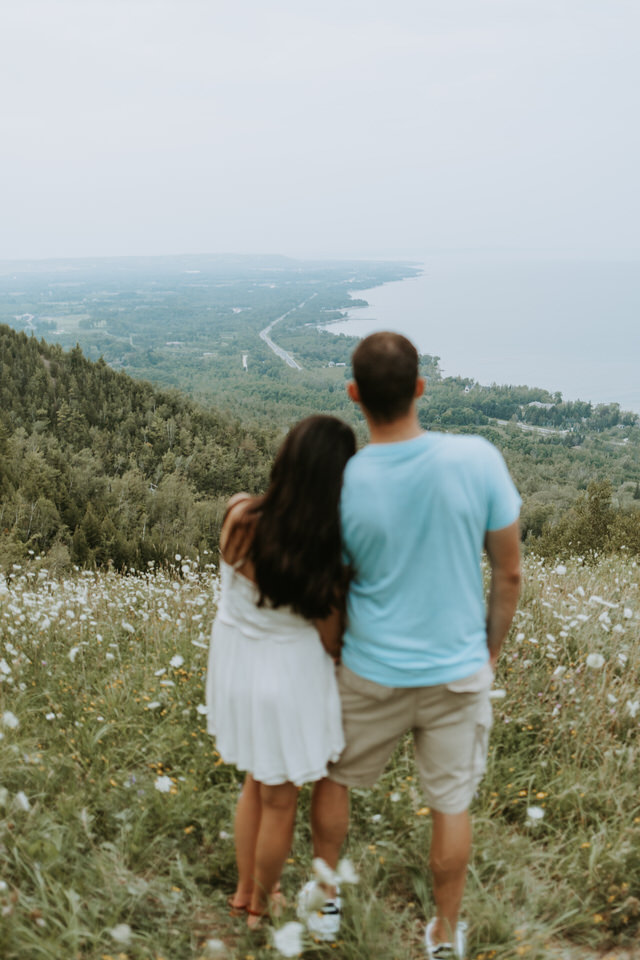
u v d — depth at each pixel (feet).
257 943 6.66
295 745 6.37
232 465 348.38
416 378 5.87
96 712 10.53
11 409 365.61
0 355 392.68
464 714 6.16
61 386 394.73
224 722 6.74
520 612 13.05
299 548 5.85
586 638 12.04
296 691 6.34
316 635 6.47
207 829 8.27
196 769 9.18
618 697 10.11
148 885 7.12
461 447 5.81
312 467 5.84
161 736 9.79
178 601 17.06
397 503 5.75
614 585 17.33
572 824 8.14
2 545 104.12
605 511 62.69
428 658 5.98
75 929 6.23
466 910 6.95
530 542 79.30
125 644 14.99
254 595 6.32
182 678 11.78
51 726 10.94
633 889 7.24
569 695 10.13
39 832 7.69
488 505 5.88
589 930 6.86
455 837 6.31
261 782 6.59
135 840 7.80
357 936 6.47
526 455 625.41
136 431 374.22
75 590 20.93
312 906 5.66
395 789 8.51
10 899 6.57
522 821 8.48
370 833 8.23
